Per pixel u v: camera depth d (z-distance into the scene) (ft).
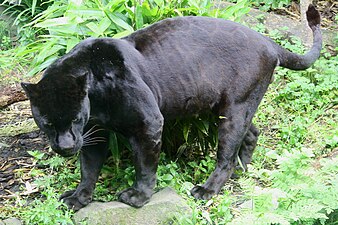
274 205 11.61
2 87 15.35
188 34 12.07
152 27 12.06
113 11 13.25
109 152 13.07
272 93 15.67
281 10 19.29
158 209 11.51
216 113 12.34
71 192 12.01
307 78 15.97
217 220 11.79
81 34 13.28
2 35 17.49
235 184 12.78
